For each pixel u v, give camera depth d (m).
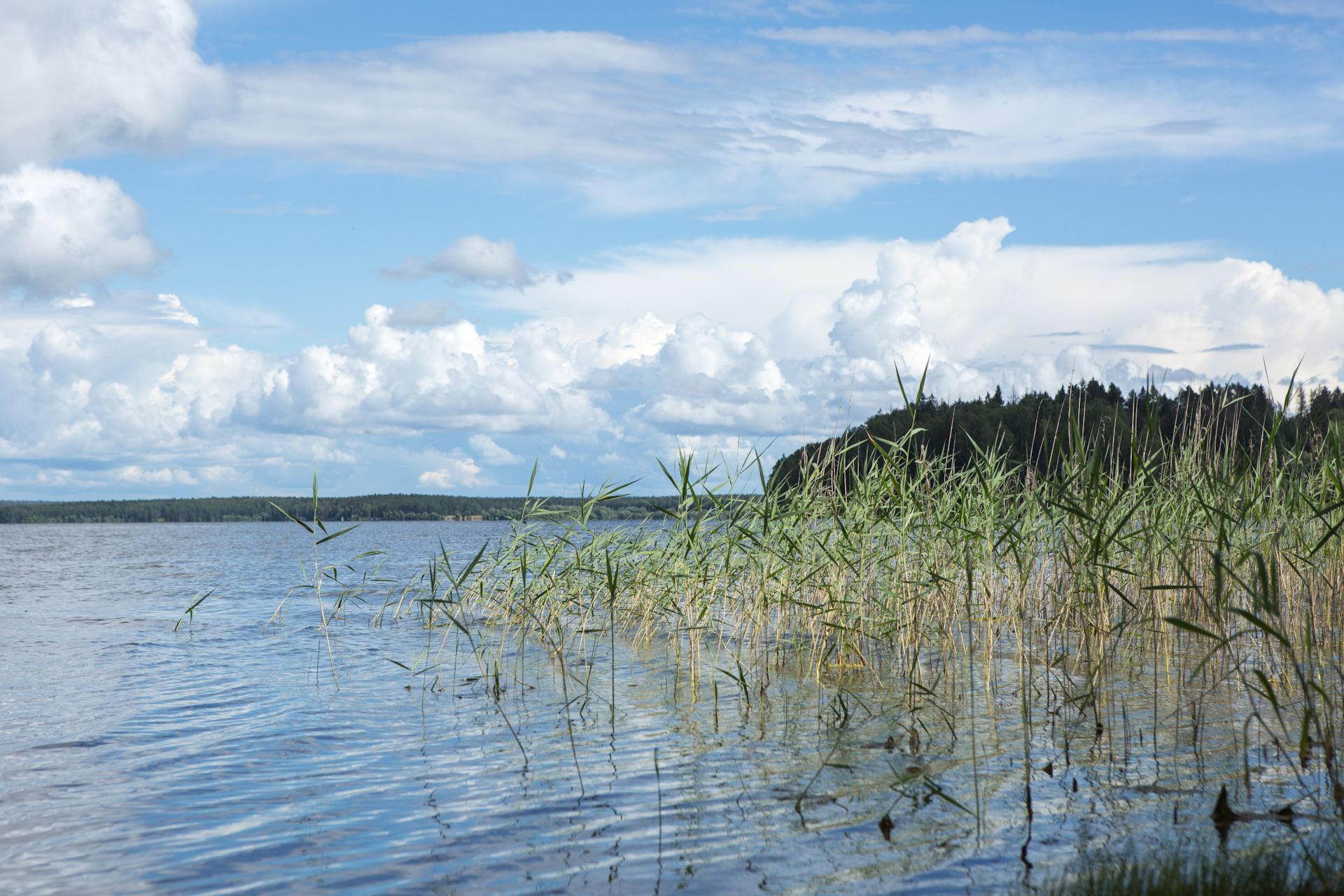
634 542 10.90
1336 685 7.41
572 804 5.14
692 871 4.12
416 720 7.36
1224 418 9.59
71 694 8.58
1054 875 3.96
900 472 8.96
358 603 17.19
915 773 5.59
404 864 4.29
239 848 4.52
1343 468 8.52
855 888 3.89
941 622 9.84
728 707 7.61
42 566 30.98
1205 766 5.57
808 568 9.46
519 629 12.24
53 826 4.88
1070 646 10.04
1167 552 9.49
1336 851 4.04
